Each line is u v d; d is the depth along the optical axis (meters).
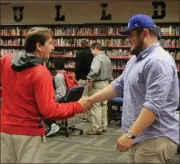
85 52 6.19
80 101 2.17
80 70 6.25
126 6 8.38
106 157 4.10
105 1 8.38
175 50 7.97
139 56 2.01
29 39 1.98
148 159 2.00
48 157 4.08
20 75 1.95
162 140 1.97
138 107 2.00
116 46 8.29
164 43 7.93
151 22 2.01
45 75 1.93
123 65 8.30
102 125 5.39
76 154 4.22
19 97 1.97
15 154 2.03
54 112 1.94
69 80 4.88
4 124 2.01
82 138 5.05
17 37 9.23
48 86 1.93
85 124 6.06
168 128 1.99
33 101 1.97
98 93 2.32
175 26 7.97
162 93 1.85
